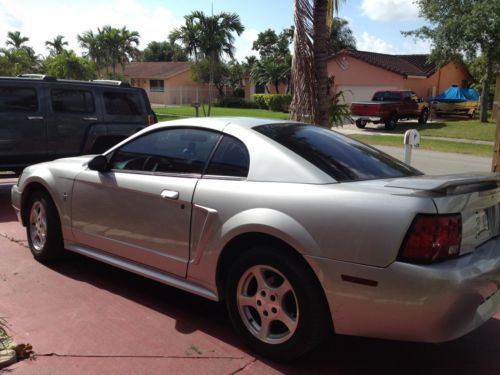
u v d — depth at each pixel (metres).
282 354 3.34
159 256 4.06
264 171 3.56
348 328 3.11
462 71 38.34
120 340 3.64
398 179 3.61
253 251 3.41
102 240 4.57
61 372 3.19
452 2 25.34
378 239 2.92
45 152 8.50
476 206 3.17
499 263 3.18
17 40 58.31
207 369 3.30
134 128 9.41
